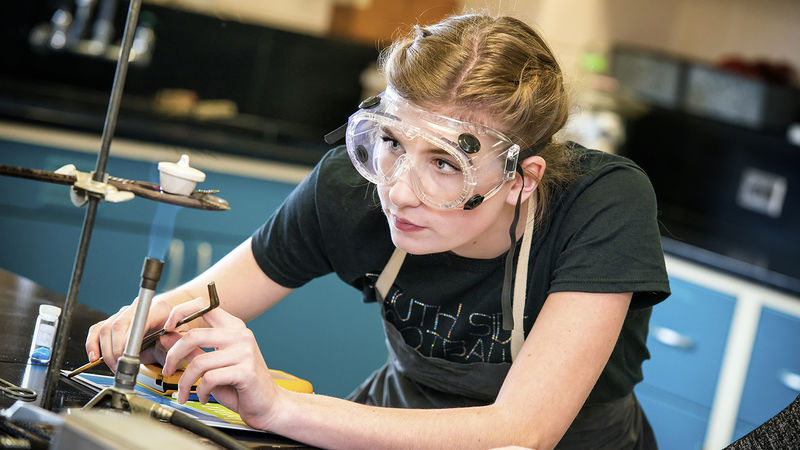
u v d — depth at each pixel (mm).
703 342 3213
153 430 842
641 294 1340
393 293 1546
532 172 1319
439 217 1259
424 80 1220
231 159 3336
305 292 3355
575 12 4027
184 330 1369
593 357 1262
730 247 3619
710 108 3986
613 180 1373
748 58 4070
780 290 3123
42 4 3691
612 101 3936
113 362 1283
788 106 3930
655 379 3289
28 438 928
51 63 3713
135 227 3203
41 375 1229
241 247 1621
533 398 1217
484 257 1452
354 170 1550
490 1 3428
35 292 1735
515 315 1443
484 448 1171
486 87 1221
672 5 4141
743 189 4012
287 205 1594
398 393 1666
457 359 1541
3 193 3057
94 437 802
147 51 3818
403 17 4141
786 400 3061
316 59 4086
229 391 1154
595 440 1636
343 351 3451
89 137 3170
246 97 4012
